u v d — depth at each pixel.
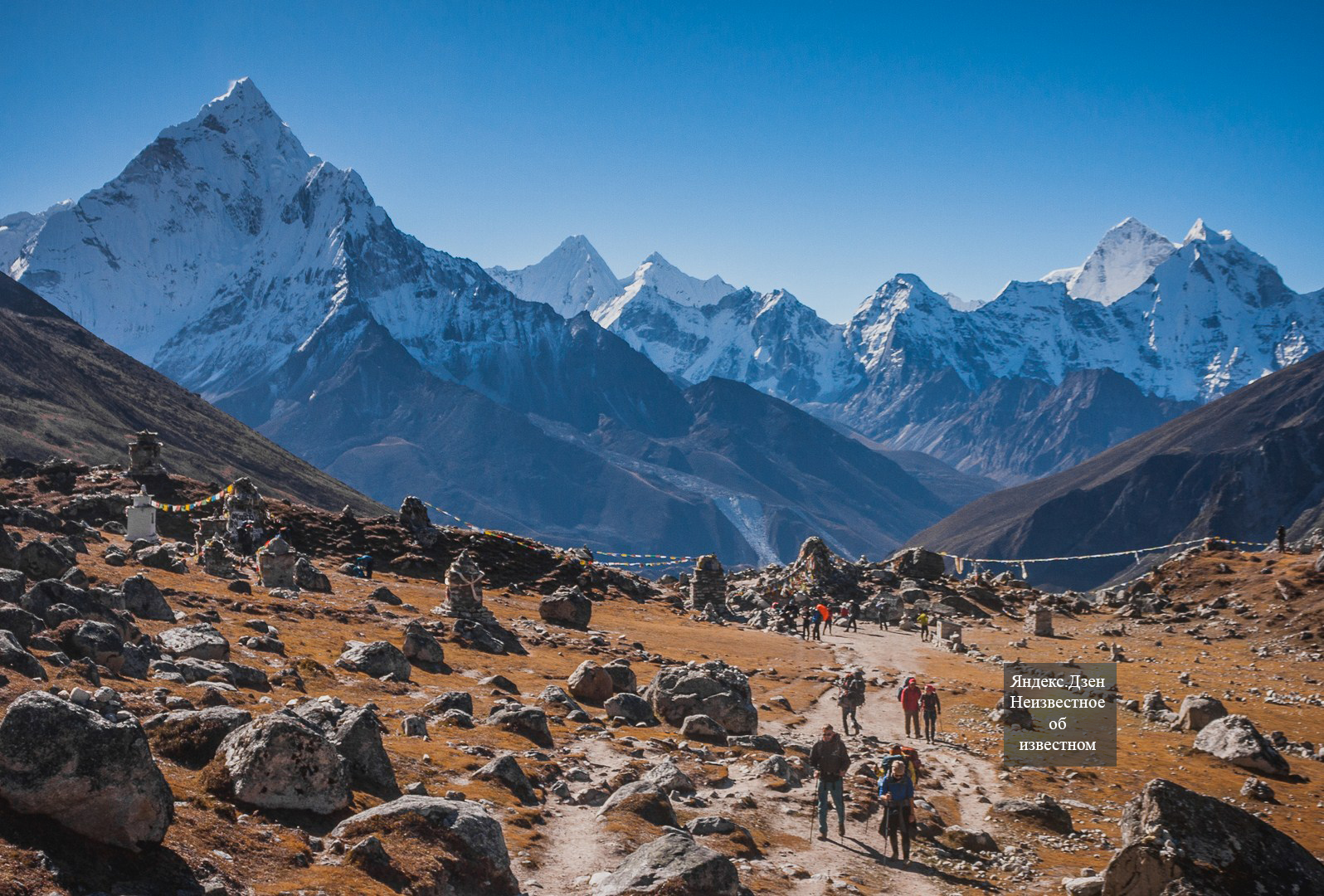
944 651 77.69
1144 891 21.47
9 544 39.66
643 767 29.94
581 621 67.31
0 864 13.55
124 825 14.88
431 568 84.38
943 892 23.45
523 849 20.84
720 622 87.88
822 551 112.06
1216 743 43.59
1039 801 31.50
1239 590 102.81
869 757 37.44
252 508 80.31
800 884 22.34
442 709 31.84
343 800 19.09
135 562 53.31
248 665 30.88
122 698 22.75
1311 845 31.47
